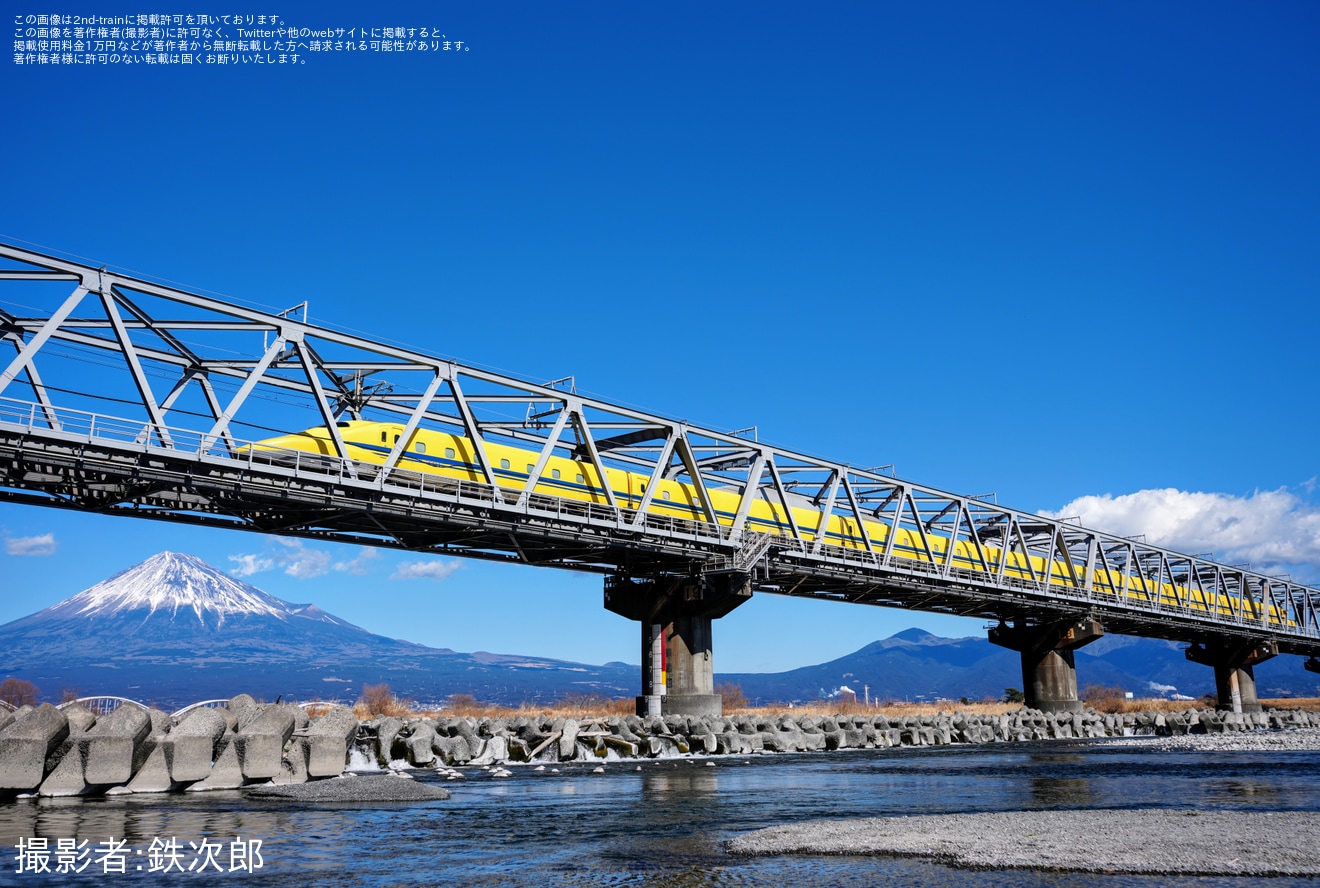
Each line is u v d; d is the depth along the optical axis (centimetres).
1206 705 14450
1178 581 10794
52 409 3228
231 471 3684
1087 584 8394
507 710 8662
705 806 2612
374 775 3234
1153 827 2109
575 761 4312
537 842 1975
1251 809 2500
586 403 4903
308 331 3931
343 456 3941
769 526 6128
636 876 1625
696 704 5600
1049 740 7056
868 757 4878
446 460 4503
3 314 3447
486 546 5072
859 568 6306
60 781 2656
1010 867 1677
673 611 5747
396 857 1797
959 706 14050
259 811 2412
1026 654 8725
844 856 1797
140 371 3453
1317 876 1598
